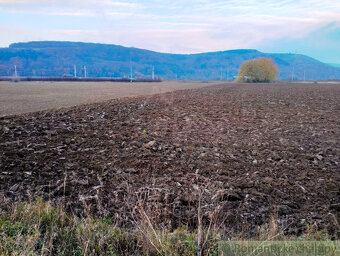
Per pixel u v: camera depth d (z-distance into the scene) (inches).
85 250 129.8
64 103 879.7
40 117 510.3
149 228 146.5
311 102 960.3
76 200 189.5
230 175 245.4
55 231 149.1
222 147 334.3
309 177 244.5
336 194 211.0
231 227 163.6
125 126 446.9
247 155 304.5
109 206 182.7
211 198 195.2
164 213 171.0
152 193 201.6
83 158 275.6
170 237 144.1
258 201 196.7
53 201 186.2
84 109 649.6
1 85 2504.9
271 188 218.5
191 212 177.5
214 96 1184.8
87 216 159.8
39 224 151.6
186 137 381.1
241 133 419.2
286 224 168.1
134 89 1920.5
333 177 245.0
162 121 505.4
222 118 559.8
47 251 132.4
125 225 161.9
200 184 221.8
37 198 181.8
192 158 288.7
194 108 722.2
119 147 319.3
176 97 1107.3
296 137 399.2
